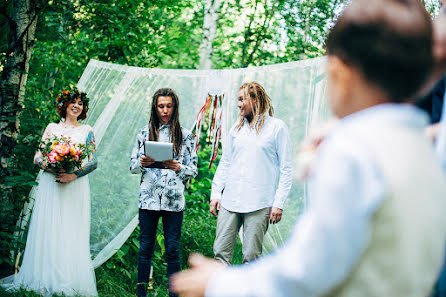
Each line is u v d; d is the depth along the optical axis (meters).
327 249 0.62
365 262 0.64
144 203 3.80
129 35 6.41
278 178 3.95
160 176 3.82
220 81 4.54
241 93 3.68
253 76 4.48
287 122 4.33
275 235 4.37
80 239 4.14
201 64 9.65
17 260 4.37
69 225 4.07
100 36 6.61
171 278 3.78
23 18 4.64
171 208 3.81
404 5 0.73
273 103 4.38
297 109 4.31
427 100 1.52
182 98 4.74
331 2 8.73
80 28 7.45
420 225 0.64
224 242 3.63
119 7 6.52
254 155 3.60
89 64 4.96
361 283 0.64
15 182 4.22
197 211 5.93
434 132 1.29
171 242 3.82
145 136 3.99
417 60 0.71
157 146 3.62
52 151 3.96
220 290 0.73
